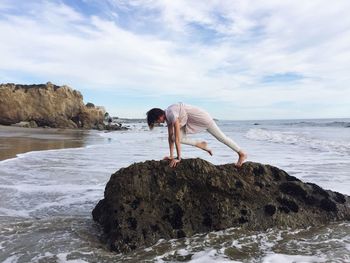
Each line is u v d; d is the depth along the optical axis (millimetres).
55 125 47281
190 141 6609
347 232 6078
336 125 54594
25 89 47594
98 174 10859
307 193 6664
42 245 5480
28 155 15023
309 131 36656
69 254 5207
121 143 23031
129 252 5406
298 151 17219
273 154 16016
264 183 6668
